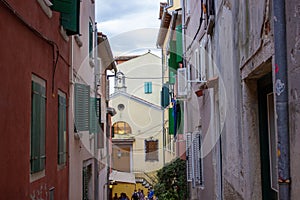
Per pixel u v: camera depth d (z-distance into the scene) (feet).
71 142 30.76
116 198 75.77
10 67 16.01
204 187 34.86
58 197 25.40
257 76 16.29
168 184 41.68
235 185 20.44
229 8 20.83
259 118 16.98
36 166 19.61
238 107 18.83
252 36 15.01
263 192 16.65
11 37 16.12
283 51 10.73
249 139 16.90
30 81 18.81
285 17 10.71
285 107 10.71
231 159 21.70
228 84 21.99
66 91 28.55
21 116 17.43
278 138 10.80
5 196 15.31
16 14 16.39
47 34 22.49
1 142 14.98
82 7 36.58
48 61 22.47
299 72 9.78
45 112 21.70
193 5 39.88
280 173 10.74
